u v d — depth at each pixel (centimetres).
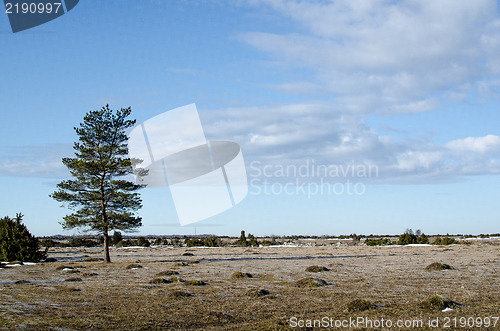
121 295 1753
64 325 1198
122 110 4053
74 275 2580
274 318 1341
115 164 3862
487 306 1469
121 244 8456
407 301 1591
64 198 3775
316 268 2770
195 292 1844
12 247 3697
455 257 3956
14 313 1327
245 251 6031
